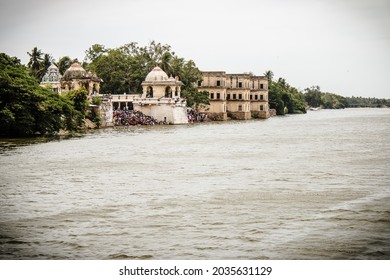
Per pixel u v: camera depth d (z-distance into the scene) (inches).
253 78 7775.6
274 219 1129.4
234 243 975.6
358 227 1066.7
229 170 1836.9
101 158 2215.8
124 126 5103.3
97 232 1048.2
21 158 2209.6
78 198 1354.6
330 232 1035.3
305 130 4340.6
